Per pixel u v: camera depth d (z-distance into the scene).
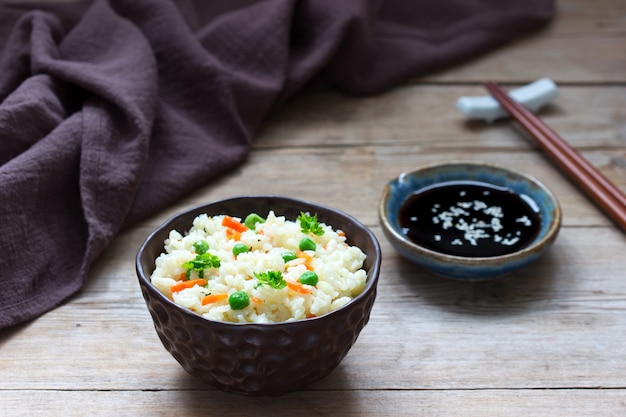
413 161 0.83
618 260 0.73
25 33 0.83
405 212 0.74
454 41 0.97
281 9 0.88
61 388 0.63
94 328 0.67
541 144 0.82
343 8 0.88
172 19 0.84
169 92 0.83
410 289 0.70
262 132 0.86
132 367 0.65
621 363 0.65
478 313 0.68
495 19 0.99
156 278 0.61
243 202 0.66
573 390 0.63
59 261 0.71
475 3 1.00
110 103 0.77
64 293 0.69
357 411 0.62
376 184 0.80
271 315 0.59
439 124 0.88
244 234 0.63
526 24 1.00
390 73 0.92
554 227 0.70
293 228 0.63
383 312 0.69
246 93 0.83
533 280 0.71
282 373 0.60
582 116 0.89
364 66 0.93
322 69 0.90
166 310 0.59
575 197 0.79
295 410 0.62
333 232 0.64
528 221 0.73
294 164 0.82
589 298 0.70
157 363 0.65
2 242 0.68
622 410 0.62
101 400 0.62
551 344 0.66
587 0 1.10
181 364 0.62
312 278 0.60
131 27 0.83
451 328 0.67
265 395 0.61
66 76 0.77
